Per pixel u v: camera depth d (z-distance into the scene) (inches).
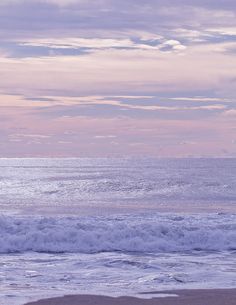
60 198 2210.9
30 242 758.5
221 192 2465.6
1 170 5885.8
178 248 770.2
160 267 623.2
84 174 4527.6
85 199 2149.4
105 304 446.3
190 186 2842.0
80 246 758.5
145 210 1644.9
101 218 954.1
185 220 967.0
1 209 1627.7
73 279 556.4
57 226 799.1
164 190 2610.7
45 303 446.3
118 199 2144.4
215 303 450.3
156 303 450.0
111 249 758.5
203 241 791.1
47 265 637.9
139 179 3555.6
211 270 605.3
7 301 450.3
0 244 749.3
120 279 555.8
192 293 486.9
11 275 577.3
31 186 2987.2
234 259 689.0
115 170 5531.5
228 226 858.1
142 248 763.4
